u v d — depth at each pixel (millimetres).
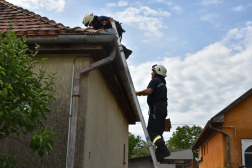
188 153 37688
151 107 4340
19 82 2699
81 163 3760
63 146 3818
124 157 9273
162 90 4312
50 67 4164
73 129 3760
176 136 59688
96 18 5602
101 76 5191
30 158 3822
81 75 3998
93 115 4430
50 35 3863
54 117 3945
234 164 9914
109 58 4059
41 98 2738
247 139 10102
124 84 5488
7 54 2635
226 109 10336
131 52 6070
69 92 4027
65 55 4191
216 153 11578
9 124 2871
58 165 3748
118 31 5797
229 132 10242
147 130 4230
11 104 2785
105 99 5629
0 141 3928
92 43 3984
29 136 3918
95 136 4598
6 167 2676
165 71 4562
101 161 5168
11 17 5191
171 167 37719
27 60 2766
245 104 10438
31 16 5125
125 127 9648
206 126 10930
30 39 3893
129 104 8023
